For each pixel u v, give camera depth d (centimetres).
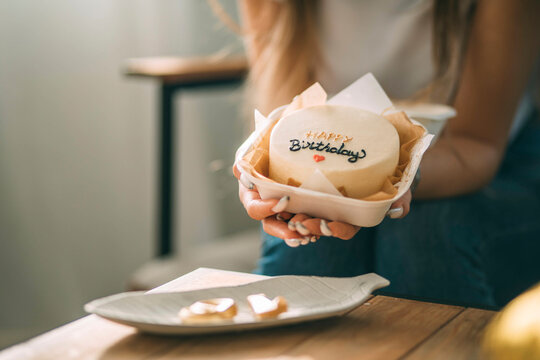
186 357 64
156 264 184
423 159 106
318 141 74
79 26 197
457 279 110
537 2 108
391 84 121
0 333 199
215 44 227
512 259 124
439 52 113
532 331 55
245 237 227
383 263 112
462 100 114
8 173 194
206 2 221
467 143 113
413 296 76
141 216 224
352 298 71
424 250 110
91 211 212
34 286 204
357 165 71
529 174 138
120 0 203
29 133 195
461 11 112
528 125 151
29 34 189
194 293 72
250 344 66
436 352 64
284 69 122
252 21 125
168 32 216
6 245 197
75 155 204
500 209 122
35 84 192
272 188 71
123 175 217
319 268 111
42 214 202
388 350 65
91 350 65
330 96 112
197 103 228
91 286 216
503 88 111
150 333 67
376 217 70
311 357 64
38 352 65
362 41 120
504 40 108
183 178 230
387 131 75
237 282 79
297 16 121
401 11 118
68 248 209
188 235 236
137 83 212
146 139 219
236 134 240
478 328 69
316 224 71
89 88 203
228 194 245
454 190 109
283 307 68
